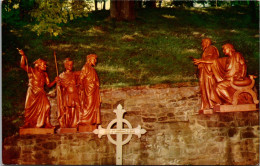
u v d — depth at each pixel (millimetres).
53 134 7828
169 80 8781
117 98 8477
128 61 9328
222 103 7949
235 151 7418
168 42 9734
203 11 10906
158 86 8500
